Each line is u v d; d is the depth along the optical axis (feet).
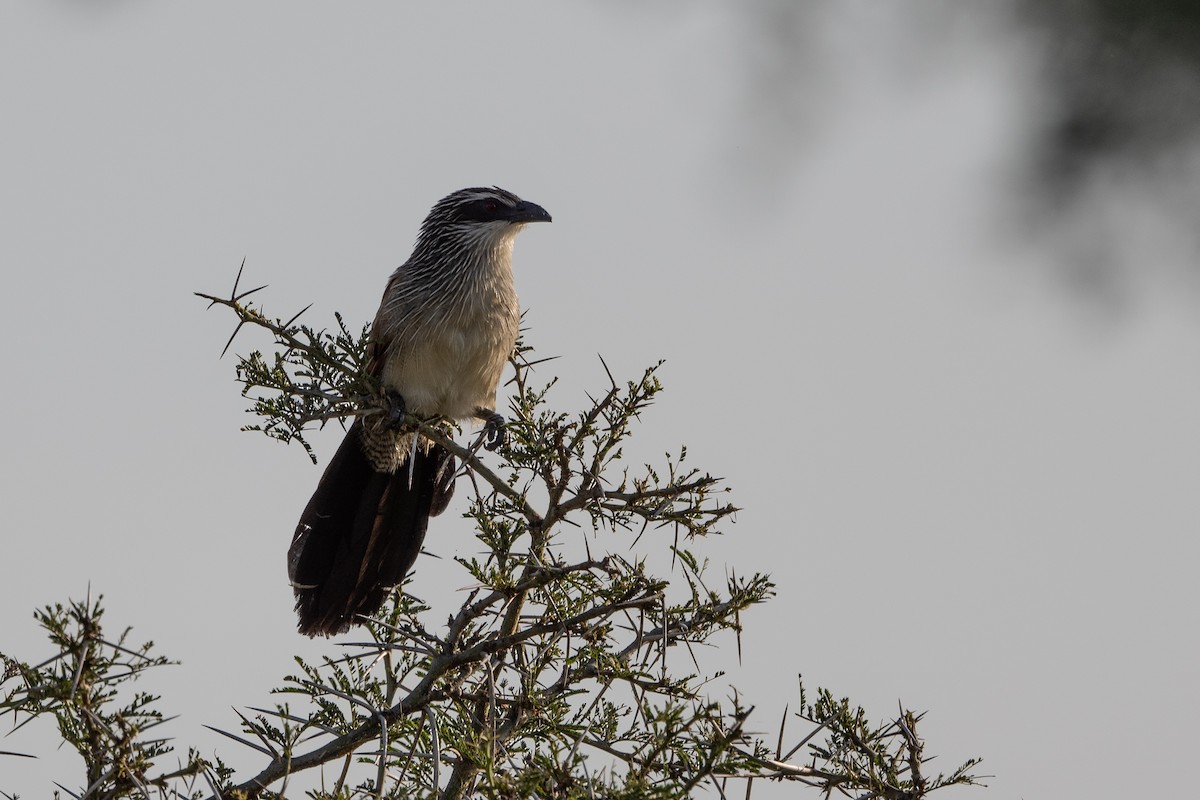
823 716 28.37
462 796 27.35
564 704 27.84
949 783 27.68
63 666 23.16
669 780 23.71
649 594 26.99
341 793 24.93
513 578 29.58
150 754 24.71
